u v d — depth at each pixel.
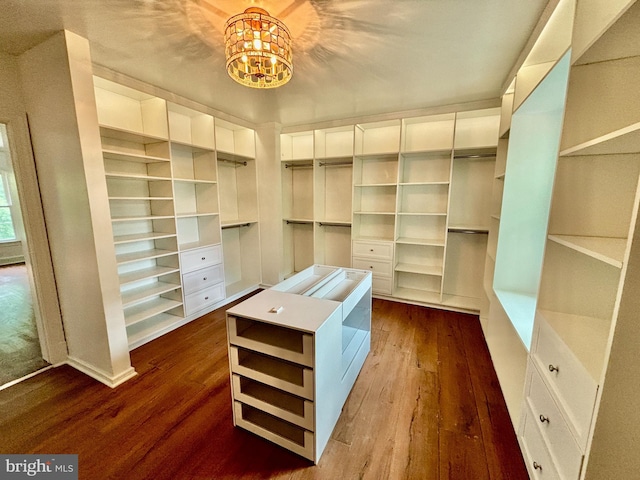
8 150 1.98
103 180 1.90
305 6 1.46
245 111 3.30
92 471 1.38
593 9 0.98
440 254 3.57
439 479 1.34
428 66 2.16
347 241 4.13
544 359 1.25
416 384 2.03
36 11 1.48
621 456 0.87
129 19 1.57
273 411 1.48
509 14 1.53
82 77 1.75
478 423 1.67
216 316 3.17
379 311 3.31
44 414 1.74
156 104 2.60
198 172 3.31
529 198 2.06
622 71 1.06
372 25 1.63
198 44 1.85
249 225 4.05
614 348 0.82
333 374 1.55
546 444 1.18
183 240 3.28
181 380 2.08
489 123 3.10
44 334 2.21
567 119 1.17
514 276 2.18
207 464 1.42
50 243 2.14
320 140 3.83
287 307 1.56
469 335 2.74
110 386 2.00
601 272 1.20
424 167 3.48
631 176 1.11
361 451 1.49
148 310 2.70
